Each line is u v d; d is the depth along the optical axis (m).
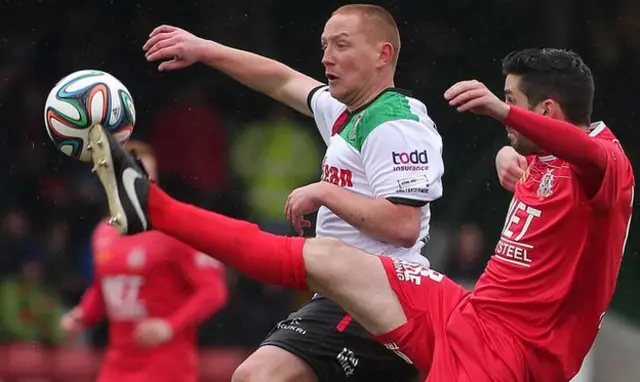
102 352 30.06
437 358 15.95
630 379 29.27
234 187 36.28
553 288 15.66
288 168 35.41
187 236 15.30
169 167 36.72
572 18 37.56
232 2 37.66
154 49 18.78
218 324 32.47
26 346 30.02
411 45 37.47
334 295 16.02
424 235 17.20
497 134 36.53
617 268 15.97
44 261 34.72
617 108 37.69
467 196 35.97
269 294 33.03
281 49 37.69
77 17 37.97
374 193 16.55
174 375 22.23
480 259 34.06
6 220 34.88
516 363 15.73
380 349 17.34
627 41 37.56
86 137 16.09
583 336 15.93
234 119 37.47
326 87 18.67
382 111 16.53
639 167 37.09
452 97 14.54
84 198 36.41
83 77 16.30
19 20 37.84
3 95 37.53
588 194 15.31
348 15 16.86
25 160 37.09
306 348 17.19
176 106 37.34
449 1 37.47
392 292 16.17
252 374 16.98
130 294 22.27
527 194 16.03
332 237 17.12
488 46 37.47
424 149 16.44
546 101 15.95
